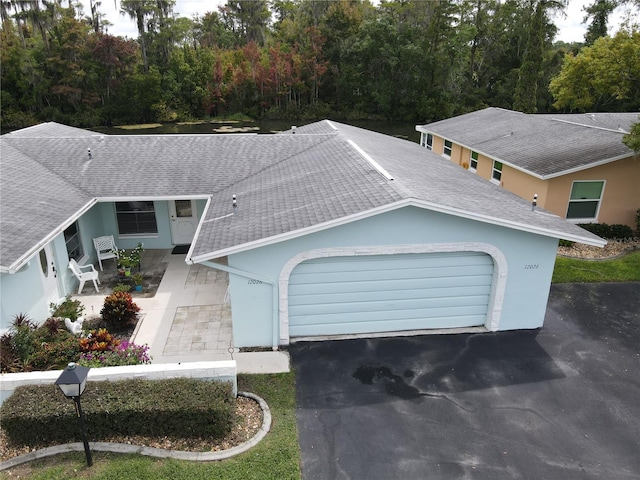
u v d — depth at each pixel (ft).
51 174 46.44
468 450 24.45
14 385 25.21
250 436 24.95
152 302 39.83
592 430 25.99
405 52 172.45
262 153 53.36
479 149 69.15
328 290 33.63
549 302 40.47
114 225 49.44
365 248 31.86
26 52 164.25
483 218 31.24
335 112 187.52
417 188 34.01
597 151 55.47
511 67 184.44
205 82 187.93
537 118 77.00
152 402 23.65
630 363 32.12
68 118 172.45
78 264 43.55
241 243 29.96
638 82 58.54
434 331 35.76
